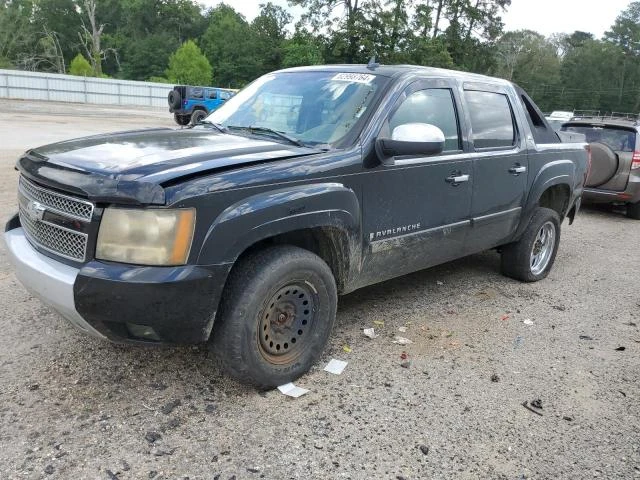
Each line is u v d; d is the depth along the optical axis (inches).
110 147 134.1
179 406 127.9
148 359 147.4
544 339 178.1
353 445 118.3
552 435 126.3
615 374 157.1
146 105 1943.9
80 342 154.3
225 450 114.0
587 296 222.7
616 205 458.6
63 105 1624.0
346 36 1450.5
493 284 227.9
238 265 128.0
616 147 391.5
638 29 4013.3
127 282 109.7
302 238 146.3
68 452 110.6
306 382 141.5
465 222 185.2
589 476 113.5
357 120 151.6
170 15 3966.5
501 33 2167.8
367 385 142.1
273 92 175.6
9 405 124.6
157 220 111.3
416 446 119.4
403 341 167.8
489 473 112.5
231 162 124.8
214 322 126.3
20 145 588.7
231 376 133.1
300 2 1541.6
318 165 136.6
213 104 1026.7
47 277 117.4
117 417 122.5
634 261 284.2
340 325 177.2
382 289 213.2
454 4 1985.7
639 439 126.7
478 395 141.0
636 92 3855.8
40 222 125.0
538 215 224.5
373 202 151.3
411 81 165.0
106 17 3868.1
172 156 125.3
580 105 3907.5
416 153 144.4
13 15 3120.1
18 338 155.2
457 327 182.5
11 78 1680.6
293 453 114.5
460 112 181.6
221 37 3531.0
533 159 213.8
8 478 102.7
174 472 107.0
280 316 134.0
